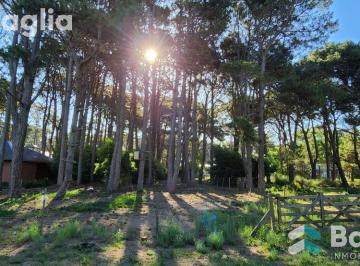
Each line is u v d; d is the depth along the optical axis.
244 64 23.19
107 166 27.03
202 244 8.56
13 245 8.57
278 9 25.56
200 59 25.30
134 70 27.58
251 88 27.98
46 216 12.81
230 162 33.97
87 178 30.03
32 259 7.43
